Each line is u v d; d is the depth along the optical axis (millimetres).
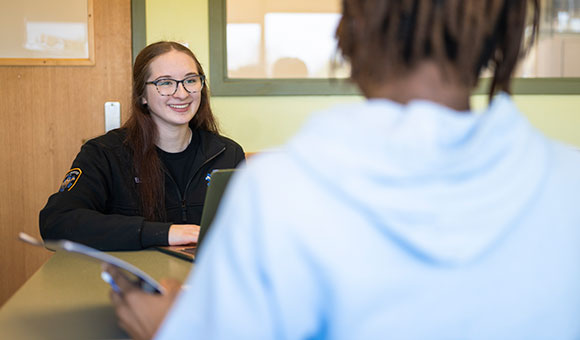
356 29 536
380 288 460
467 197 474
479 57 549
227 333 464
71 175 1863
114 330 943
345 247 457
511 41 549
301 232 458
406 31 512
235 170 1350
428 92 518
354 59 549
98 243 1554
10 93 2758
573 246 518
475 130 503
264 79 2793
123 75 2811
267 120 2822
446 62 515
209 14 2734
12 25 2734
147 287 846
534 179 504
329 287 458
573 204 526
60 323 975
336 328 466
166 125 2023
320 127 492
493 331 490
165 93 1952
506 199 486
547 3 2859
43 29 2752
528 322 499
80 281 1237
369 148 470
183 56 2004
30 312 1032
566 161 551
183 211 2002
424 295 468
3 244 2797
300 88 2803
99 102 2809
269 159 496
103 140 1985
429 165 465
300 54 2818
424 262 466
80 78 2789
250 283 463
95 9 2768
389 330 464
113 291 833
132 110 2012
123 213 1934
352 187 457
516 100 2895
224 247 483
